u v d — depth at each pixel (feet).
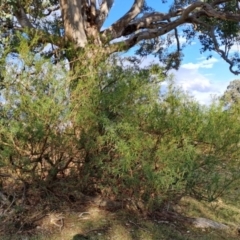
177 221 17.24
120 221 16.19
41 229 14.88
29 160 15.25
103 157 15.71
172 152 14.89
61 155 16.05
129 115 15.33
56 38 22.38
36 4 24.02
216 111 15.58
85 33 25.58
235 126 15.53
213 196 17.66
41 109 14.35
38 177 16.10
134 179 15.38
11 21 21.79
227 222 18.31
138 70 16.70
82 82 15.33
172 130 15.12
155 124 15.21
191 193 16.78
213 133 15.07
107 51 17.71
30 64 14.79
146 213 17.08
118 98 15.29
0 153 14.69
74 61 16.69
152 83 16.17
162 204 17.47
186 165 14.73
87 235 14.61
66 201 17.02
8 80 14.74
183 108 15.49
